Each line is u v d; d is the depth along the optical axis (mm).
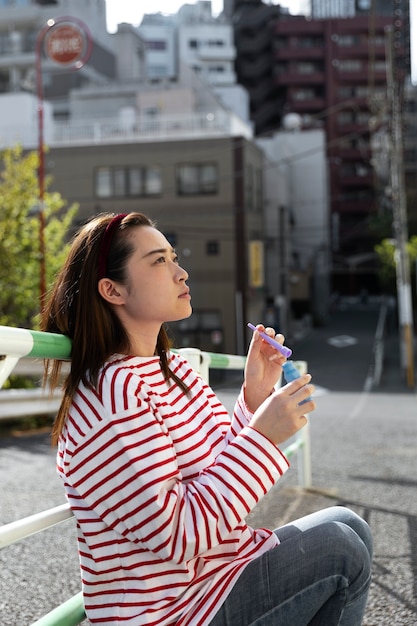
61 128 37375
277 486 5684
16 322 16078
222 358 3404
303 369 5238
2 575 3363
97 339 1562
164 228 35375
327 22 76312
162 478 1436
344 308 65250
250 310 35719
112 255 1593
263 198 40406
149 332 1640
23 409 10836
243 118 58344
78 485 1466
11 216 15820
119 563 1486
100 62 62375
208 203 35031
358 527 1751
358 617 1677
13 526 1544
